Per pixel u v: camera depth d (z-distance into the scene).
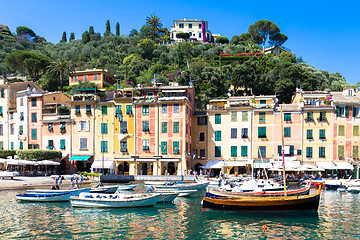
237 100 71.38
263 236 27.48
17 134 76.50
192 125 73.62
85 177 63.84
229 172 68.56
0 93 79.75
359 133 65.38
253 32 165.50
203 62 118.50
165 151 67.38
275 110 68.00
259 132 68.44
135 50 146.25
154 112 68.56
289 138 66.81
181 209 38.50
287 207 35.34
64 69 110.44
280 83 93.25
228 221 32.44
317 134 65.88
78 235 27.41
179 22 178.50
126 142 69.50
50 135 73.62
